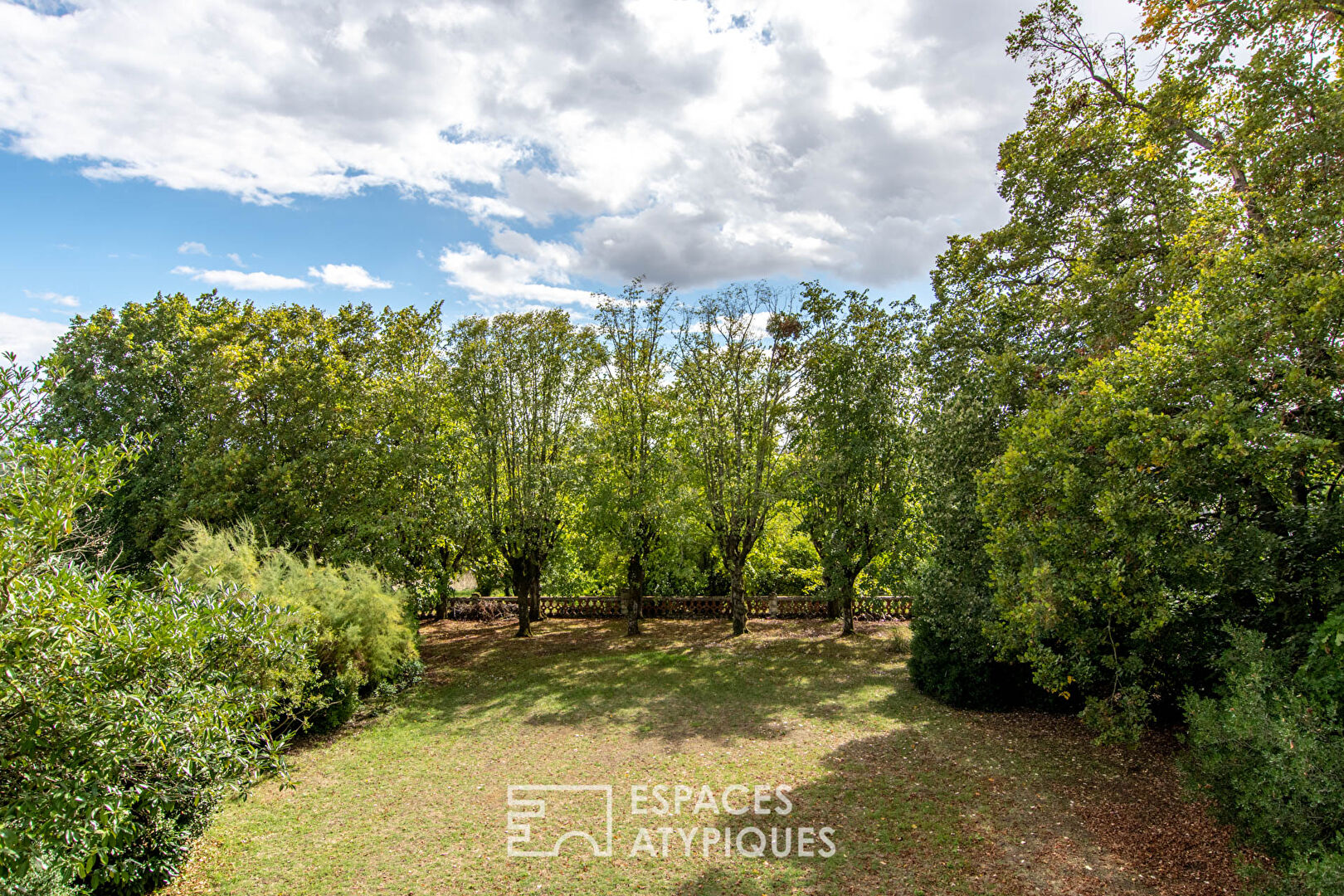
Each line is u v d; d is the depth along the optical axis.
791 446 18.31
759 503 18.09
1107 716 7.07
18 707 3.83
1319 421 6.42
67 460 4.08
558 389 18.81
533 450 18.39
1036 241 11.69
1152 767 8.46
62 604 3.83
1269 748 5.20
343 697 10.92
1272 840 5.29
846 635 18.33
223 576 10.14
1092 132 11.33
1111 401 6.86
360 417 15.70
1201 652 8.27
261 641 5.51
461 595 23.73
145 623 4.37
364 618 11.81
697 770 8.98
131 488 15.94
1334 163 7.53
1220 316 6.76
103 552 4.94
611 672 14.77
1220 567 6.85
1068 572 7.08
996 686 11.21
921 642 12.50
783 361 18.08
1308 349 6.36
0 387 4.12
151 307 18.61
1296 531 7.02
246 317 15.57
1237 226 8.12
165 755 4.45
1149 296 9.21
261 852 6.96
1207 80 9.64
